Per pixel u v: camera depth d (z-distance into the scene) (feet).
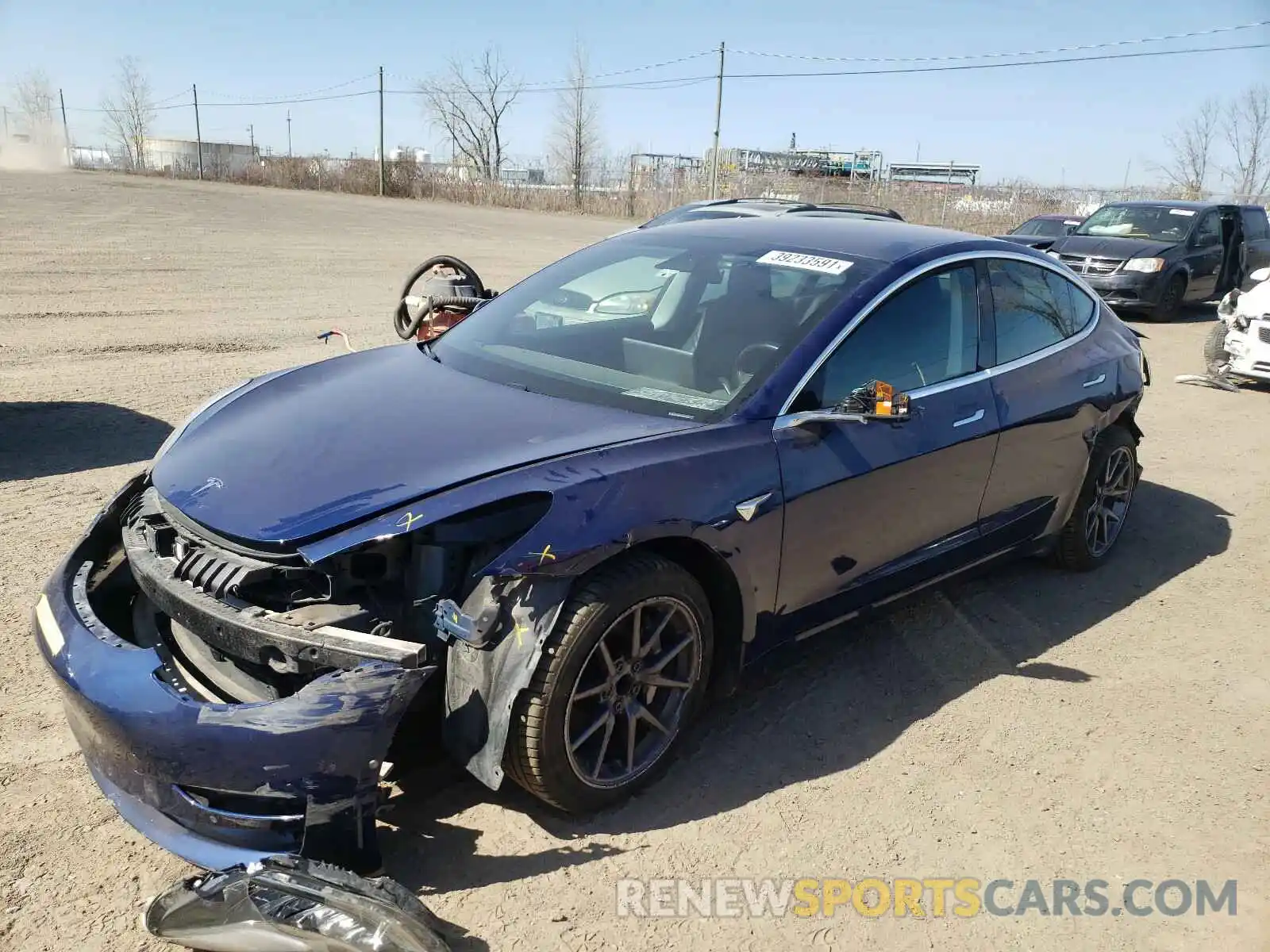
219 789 7.73
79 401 23.88
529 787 9.02
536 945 8.00
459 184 178.40
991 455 13.20
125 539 9.21
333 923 7.13
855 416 10.52
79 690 8.10
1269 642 14.49
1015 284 14.32
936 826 9.92
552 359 11.84
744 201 32.40
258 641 7.89
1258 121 133.59
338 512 8.44
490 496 8.61
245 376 27.53
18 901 8.11
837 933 8.42
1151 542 18.44
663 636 9.84
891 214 25.20
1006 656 13.61
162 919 7.50
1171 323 51.19
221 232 75.15
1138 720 12.16
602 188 172.76
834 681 12.64
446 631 8.58
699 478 9.63
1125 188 130.62
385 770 8.97
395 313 20.16
